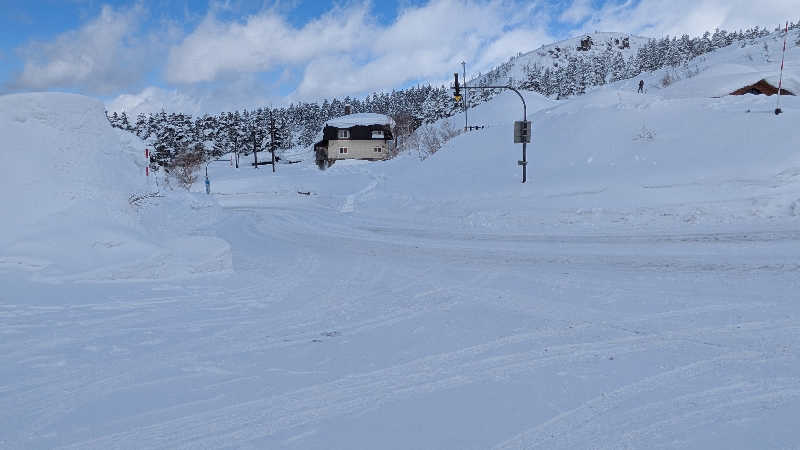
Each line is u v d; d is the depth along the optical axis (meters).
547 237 12.69
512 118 51.56
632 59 155.50
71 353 5.54
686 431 3.51
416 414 3.97
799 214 11.88
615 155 20.02
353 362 5.18
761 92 32.09
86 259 8.87
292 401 4.30
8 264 8.38
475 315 6.65
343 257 12.18
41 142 9.78
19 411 4.21
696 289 7.06
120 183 10.98
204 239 11.05
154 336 6.13
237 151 104.19
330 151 75.12
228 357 5.42
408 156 47.41
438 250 12.25
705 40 153.88
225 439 3.68
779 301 6.21
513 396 4.20
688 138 19.06
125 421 4.00
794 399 3.87
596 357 4.93
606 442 3.44
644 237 11.48
